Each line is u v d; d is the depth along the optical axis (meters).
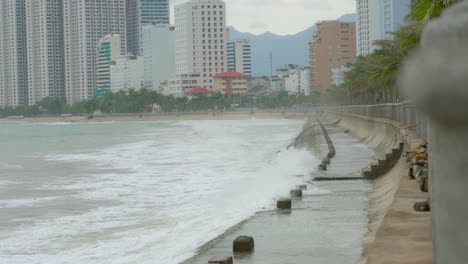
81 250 23.34
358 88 130.00
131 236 25.00
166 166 60.28
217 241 18.81
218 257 14.70
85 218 30.92
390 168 34.47
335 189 30.81
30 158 83.12
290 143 85.25
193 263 16.31
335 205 25.09
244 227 20.97
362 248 15.98
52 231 27.77
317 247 16.70
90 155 84.81
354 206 24.48
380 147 60.59
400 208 18.06
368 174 34.66
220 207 28.94
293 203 26.38
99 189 43.53
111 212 32.25
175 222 27.11
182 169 55.81
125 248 22.81
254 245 17.48
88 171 59.38
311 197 28.09
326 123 157.00
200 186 40.34
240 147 86.12
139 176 51.56
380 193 27.61
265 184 34.69
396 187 24.44
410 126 48.81
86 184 47.44
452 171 1.85
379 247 12.91
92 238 25.52
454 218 1.86
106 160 73.31
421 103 1.80
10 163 74.62
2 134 184.38
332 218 21.73
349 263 14.46
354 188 30.89
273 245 17.48
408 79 1.83
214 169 53.31
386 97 101.19
